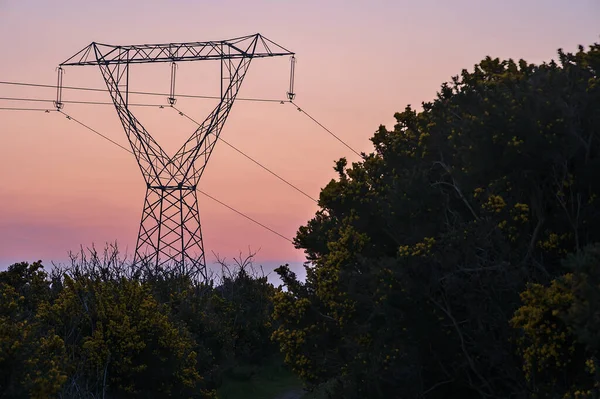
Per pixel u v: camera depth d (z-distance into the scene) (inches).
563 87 1216.8
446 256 1186.6
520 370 1135.6
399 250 1203.2
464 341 1197.1
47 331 1771.7
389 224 1405.0
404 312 1189.1
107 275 2037.4
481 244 1214.9
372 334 1364.4
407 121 1705.2
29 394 1143.0
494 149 1206.9
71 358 1668.3
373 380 1311.5
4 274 2196.1
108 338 1849.2
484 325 1202.6
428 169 1451.8
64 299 1870.1
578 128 1186.0
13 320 1362.0
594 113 1184.2
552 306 956.0
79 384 1644.9
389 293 1183.6
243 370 2928.2
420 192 1355.8
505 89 1294.3
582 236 1187.9
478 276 1173.7
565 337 971.3
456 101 1392.7
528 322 983.6
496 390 1206.9
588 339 842.2
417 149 1542.8
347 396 1389.0
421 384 1246.3
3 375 1132.5
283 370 3142.2
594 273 871.7
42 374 1189.1
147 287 2011.6
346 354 1510.8
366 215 1469.0
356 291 1359.5
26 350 1176.2
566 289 940.6
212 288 3262.8
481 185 1289.4
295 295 1652.3
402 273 1182.9
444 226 1341.0
